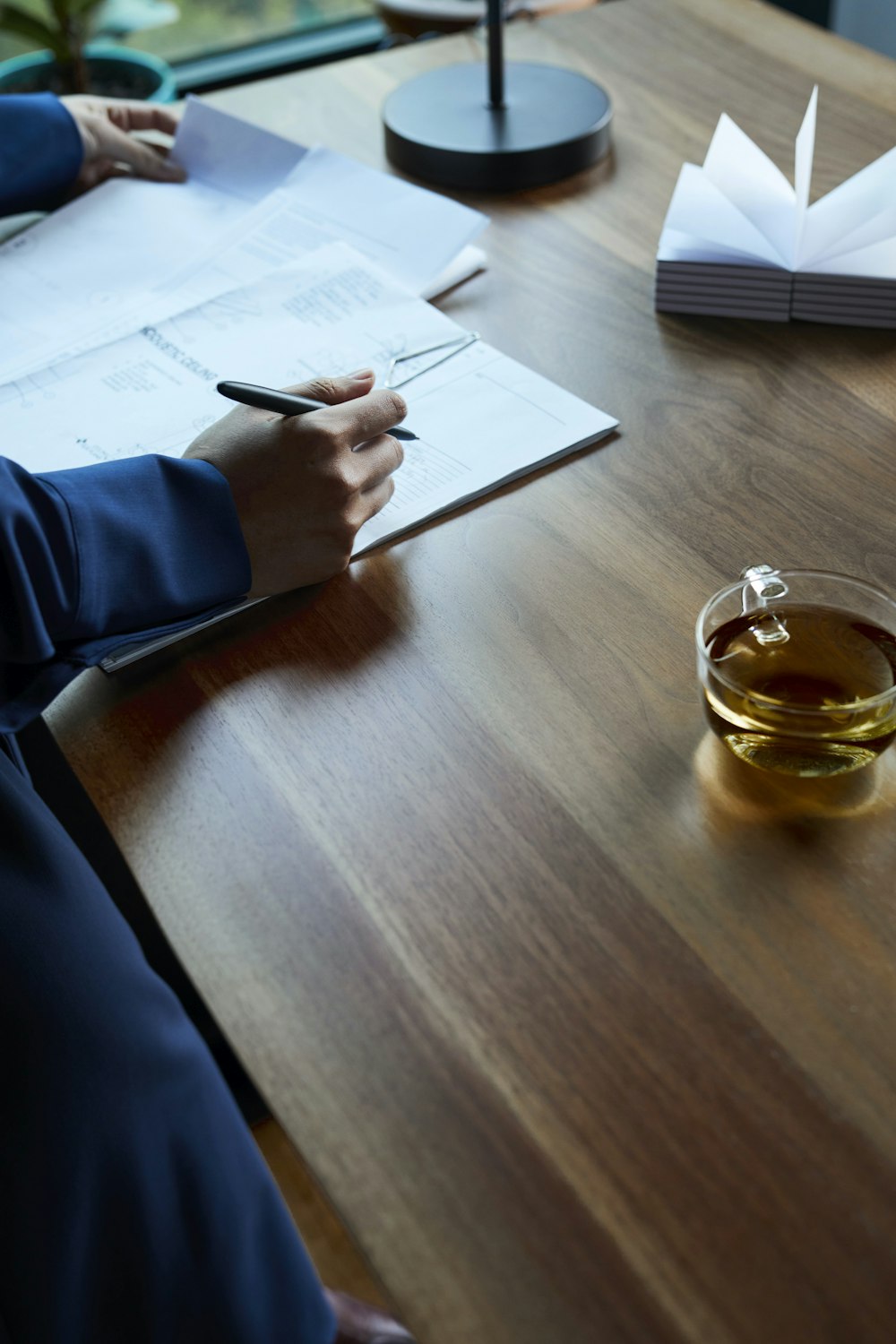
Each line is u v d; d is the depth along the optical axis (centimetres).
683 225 94
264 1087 49
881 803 58
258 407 75
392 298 95
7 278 103
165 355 90
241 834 59
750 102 121
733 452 80
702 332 93
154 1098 68
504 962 52
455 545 74
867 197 92
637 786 59
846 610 62
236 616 72
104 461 79
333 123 124
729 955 52
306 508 71
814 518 74
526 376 87
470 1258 43
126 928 71
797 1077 47
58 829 70
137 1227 69
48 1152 66
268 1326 72
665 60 129
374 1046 50
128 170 117
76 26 169
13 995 66
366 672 67
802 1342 40
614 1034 49
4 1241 68
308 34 226
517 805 58
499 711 63
